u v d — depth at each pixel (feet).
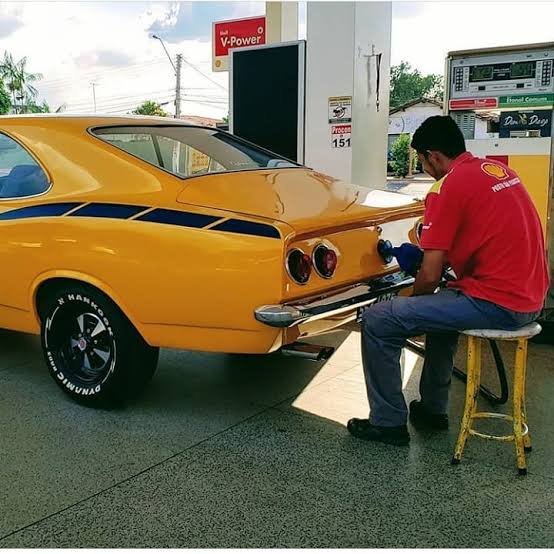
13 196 12.34
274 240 9.62
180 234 10.20
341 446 10.59
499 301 9.52
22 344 16.06
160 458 10.19
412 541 8.07
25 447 10.56
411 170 89.40
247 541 8.09
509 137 16.56
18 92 124.36
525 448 10.38
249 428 11.25
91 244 10.96
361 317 10.58
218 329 10.16
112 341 11.38
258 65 21.20
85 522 8.48
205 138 13.34
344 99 19.53
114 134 12.24
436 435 11.00
